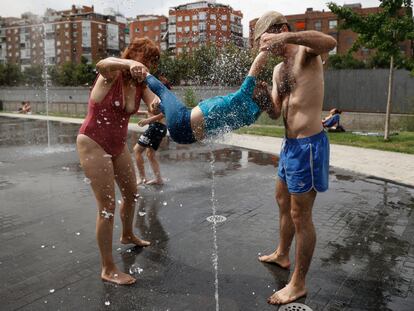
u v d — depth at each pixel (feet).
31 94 127.44
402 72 63.36
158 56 11.62
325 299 10.16
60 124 62.28
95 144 10.80
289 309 9.69
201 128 9.78
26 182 23.48
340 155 32.81
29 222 16.19
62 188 21.97
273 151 35.37
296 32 8.90
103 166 10.84
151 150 22.29
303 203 9.89
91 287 10.83
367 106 67.15
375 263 12.37
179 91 58.49
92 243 13.94
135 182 12.62
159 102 11.05
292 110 9.90
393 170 26.61
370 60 160.35
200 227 15.62
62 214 17.25
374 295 10.39
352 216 17.06
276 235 14.69
